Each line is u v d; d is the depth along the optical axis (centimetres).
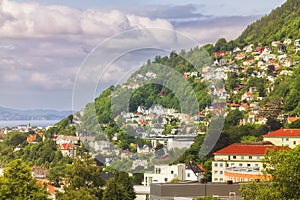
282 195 9544
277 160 9888
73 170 16900
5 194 11294
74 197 15038
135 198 16088
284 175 9544
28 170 11600
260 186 10100
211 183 12125
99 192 16662
